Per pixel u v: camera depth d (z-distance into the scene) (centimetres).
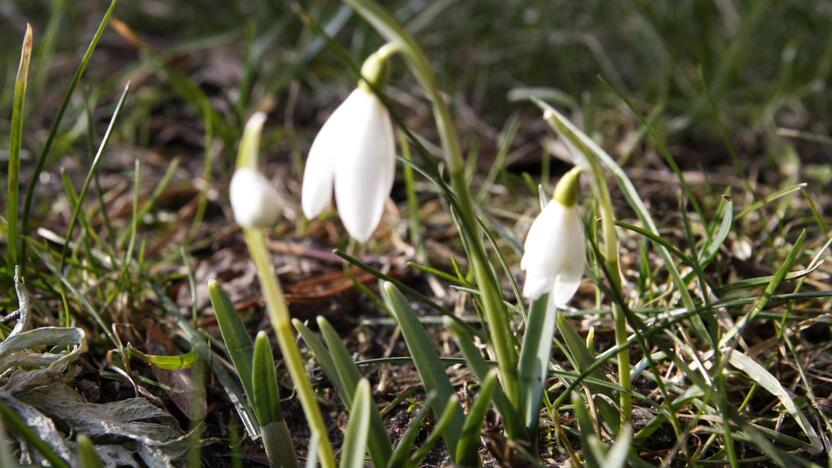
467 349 28
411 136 27
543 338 28
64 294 34
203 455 32
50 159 50
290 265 41
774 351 34
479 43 68
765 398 33
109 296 36
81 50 68
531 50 67
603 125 56
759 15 64
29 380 30
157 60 56
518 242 38
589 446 28
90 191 49
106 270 38
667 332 34
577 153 27
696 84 62
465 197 27
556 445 31
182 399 33
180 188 49
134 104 58
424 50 67
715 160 53
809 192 47
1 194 47
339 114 26
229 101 59
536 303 29
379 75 26
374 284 39
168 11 74
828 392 33
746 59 65
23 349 31
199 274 40
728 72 60
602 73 65
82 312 35
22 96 33
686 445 31
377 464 28
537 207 45
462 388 34
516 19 70
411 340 29
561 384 32
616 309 29
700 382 29
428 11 66
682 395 30
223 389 34
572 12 71
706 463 31
